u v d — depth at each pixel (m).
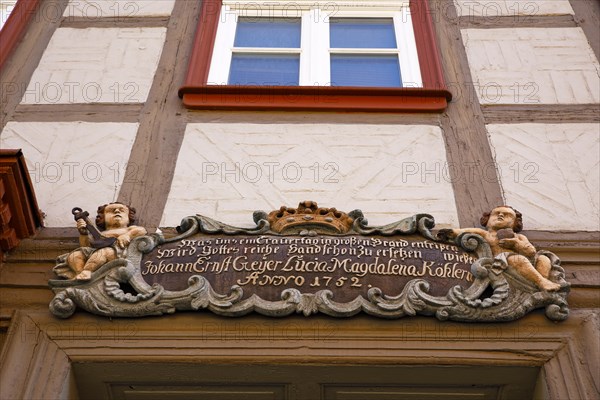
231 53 6.11
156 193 4.81
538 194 4.83
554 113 5.39
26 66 5.79
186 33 6.13
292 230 4.30
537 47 5.96
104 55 5.90
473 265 4.05
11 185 4.22
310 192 4.83
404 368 3.81
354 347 3.82
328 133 5.21
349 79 5.89
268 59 6.08
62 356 3.85
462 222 4.65
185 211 4.70
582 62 5.81
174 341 3.87
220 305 3.88
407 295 3.92
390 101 5.40
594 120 5.33
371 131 5.23
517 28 6.14
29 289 4.22
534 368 3.83
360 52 6.09
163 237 4.25
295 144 5.14
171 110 5.39
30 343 3.92
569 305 4.14
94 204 4.77
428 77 5.73
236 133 5.21
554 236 4.56
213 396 3.96
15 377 3.80
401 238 4.28
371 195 4.81
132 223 4.55
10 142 5.19
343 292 3.95
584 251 4.44
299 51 6.12
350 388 3.92
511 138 5.21
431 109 5.36
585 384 3.75
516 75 5.72
